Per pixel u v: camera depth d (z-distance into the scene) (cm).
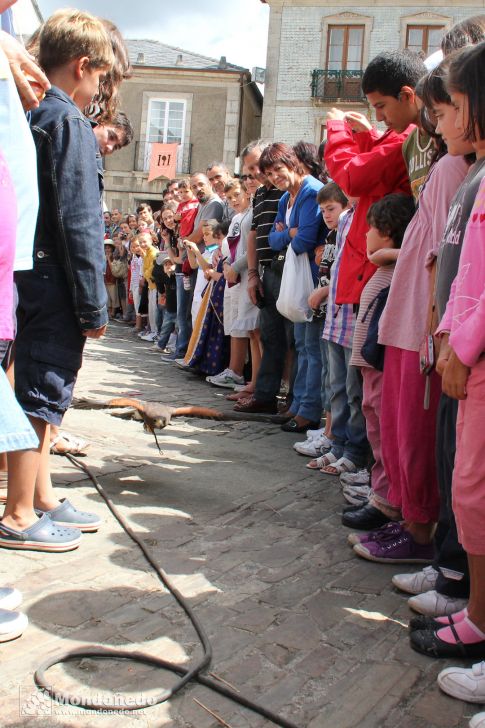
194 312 810
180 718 193
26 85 247
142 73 2730
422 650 234
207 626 242
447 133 242
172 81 2727
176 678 210
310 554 310
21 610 241
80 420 524
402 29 2269
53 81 299
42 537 289
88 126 289
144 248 1127
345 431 443
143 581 272
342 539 329
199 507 361
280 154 523
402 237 330
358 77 2297
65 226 282
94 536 312
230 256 685
